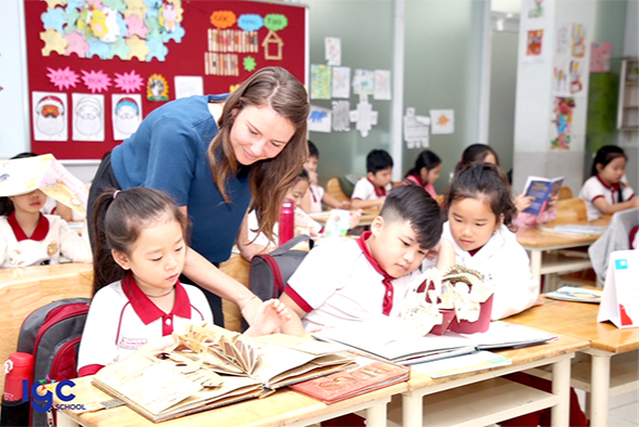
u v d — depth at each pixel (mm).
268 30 4566
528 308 1714
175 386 956
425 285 1353
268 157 1335
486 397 1380
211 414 921
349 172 5273
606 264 2949
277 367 1023
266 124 1271
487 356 1232
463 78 5844
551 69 5105
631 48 6605
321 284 1600
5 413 1336
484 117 5945
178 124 1346
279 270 1703
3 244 2287
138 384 983
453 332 1367
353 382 1031
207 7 4305
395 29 5352
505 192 1783
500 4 6023
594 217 4238
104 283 1386
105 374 1044
